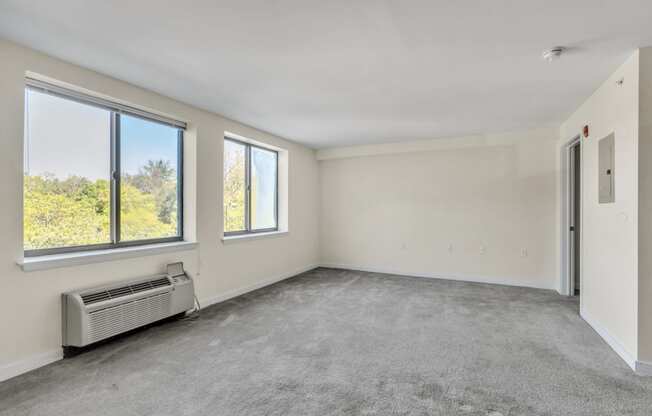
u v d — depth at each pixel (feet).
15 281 7.49
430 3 5.83
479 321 11.01
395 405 6.36
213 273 12.99
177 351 8.68
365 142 18.44
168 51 7.80
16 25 6.66
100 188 9.73
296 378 7.36
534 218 15.83
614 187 8.80
